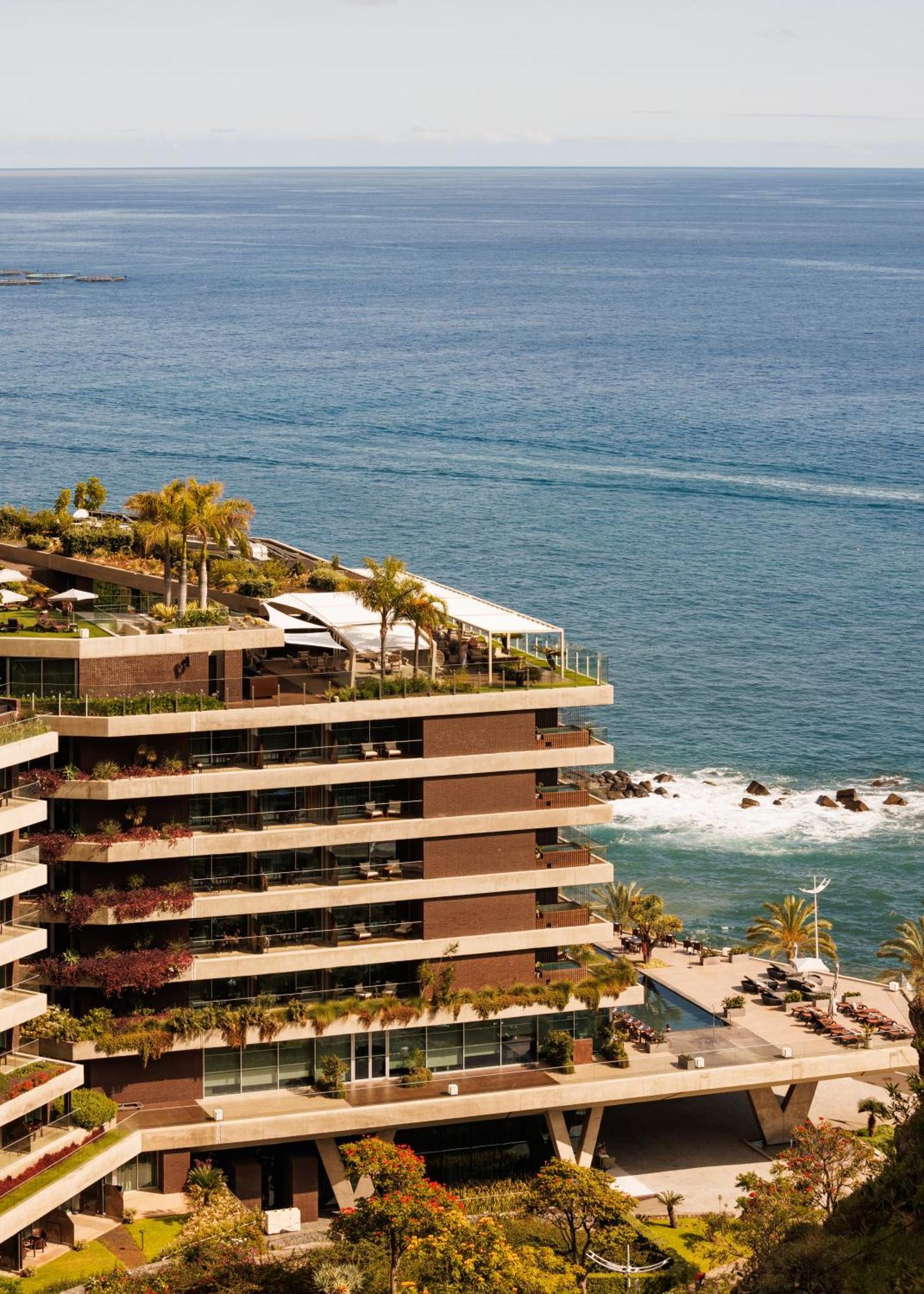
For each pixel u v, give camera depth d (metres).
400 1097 85.25
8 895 76.25
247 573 101.06
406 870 87.12
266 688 86.44
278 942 86.00
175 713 82.75
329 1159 84.25
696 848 145.75
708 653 196.38
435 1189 72.75
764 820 151.25
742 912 134.25
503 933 88.44
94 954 83.38
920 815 152.62
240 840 83.94
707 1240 80.06
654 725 173.75
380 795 86.88
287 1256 78.31
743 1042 93.00
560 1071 88.62
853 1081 100.88
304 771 84.50
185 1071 84.06
